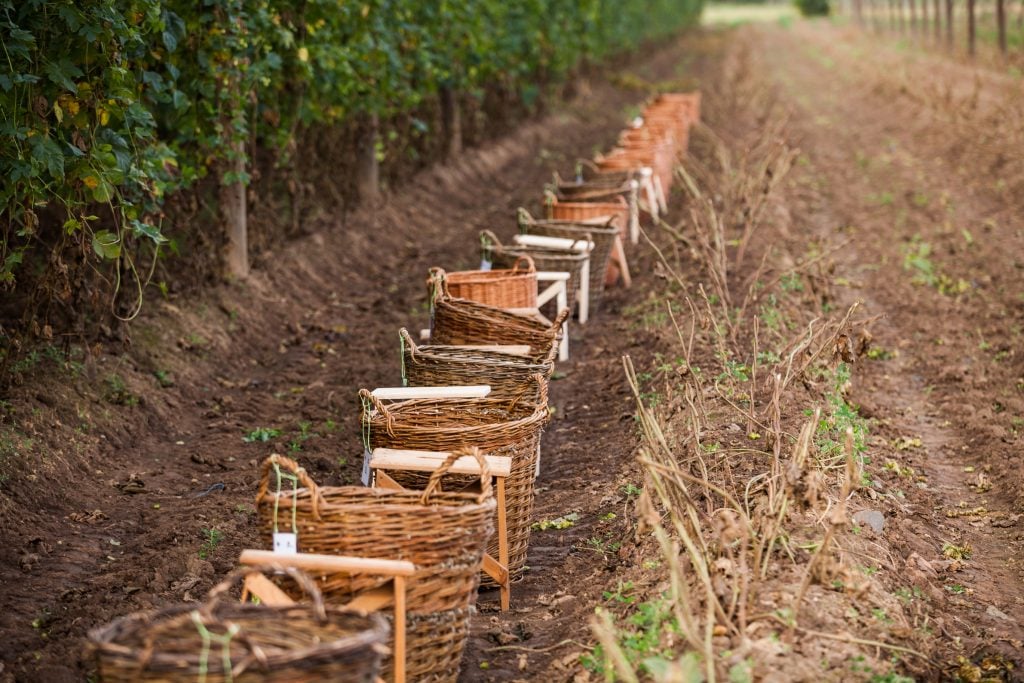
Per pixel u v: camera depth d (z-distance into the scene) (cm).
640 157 1852
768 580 618
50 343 992
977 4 7844
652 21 5538
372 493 587
